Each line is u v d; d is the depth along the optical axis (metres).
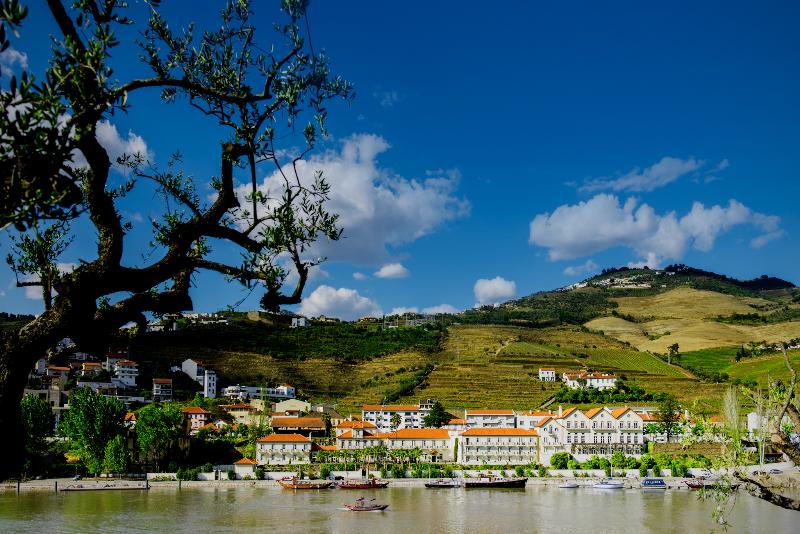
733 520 118.81
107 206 16.17
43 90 14.20
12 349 15.25
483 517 127.50
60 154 14.27
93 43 14.86
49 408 189.25
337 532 110.88
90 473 188.38
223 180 18.83
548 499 156.88
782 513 126.50
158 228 21.80
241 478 193.25
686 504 145.25
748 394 41.31
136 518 122.56
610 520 123.31
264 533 109.25
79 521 118.25
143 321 18.97
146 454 193.88
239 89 19.44
